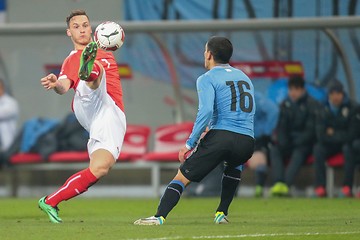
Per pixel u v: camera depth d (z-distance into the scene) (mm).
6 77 64125
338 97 56781
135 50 63156
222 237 26625
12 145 62344
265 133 57938
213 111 31484
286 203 50469
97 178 32625
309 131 57062
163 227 30203
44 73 64062
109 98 33125
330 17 57188
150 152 62969
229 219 35781
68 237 26844
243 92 31641
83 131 61469
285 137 57375
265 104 58031
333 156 57719
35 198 60125
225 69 31812
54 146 61406
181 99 62219
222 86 31344
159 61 63031
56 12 65375
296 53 60344
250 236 27109
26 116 64438
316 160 57000
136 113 63719
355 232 28781
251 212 42219
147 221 31375
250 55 60938
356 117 56562
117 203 52812
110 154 32656
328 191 58938
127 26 58781
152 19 64188
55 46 63625
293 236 27375
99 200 56844
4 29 60000
